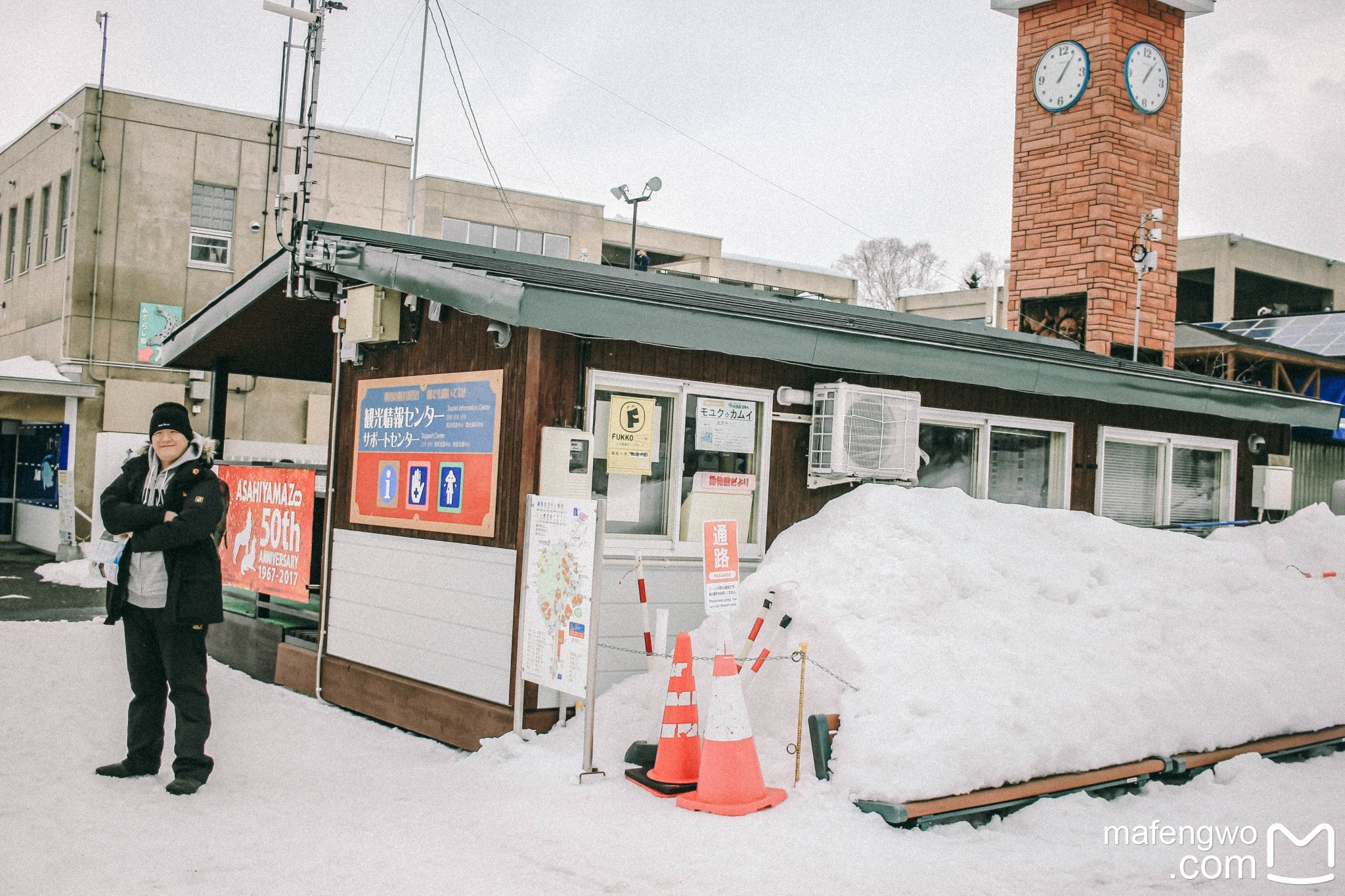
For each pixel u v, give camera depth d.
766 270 45.50
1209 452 10.86
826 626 5.94
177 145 21.86
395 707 7.37
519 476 6.51
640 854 4.58
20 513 22.58
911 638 5.88
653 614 6.92
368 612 7.85
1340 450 14.13
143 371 21.38
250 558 9.32
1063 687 5.91
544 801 5.31
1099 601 6.77
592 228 39.03
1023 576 6.77
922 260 61.34
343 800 5.40
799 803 5.23
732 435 7.38
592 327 6.11
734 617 6.43
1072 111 13.39
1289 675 6.95
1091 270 13.07
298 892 4.06
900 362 7.49
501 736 6.36
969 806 5.14
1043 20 13.72
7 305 24.89
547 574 6.07
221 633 10.01
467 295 6.32
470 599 6.85
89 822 4.83
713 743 5.28
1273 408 10.34
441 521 7.18
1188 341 16.20
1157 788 5.96
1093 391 8.73
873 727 5.34
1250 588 7.56
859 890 4.25
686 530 7.20
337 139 23.95
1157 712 6.13
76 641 9.61
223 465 9.88
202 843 4.60
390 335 7.69
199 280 22.02
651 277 11.02
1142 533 7.70
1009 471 9.18
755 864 4.50
